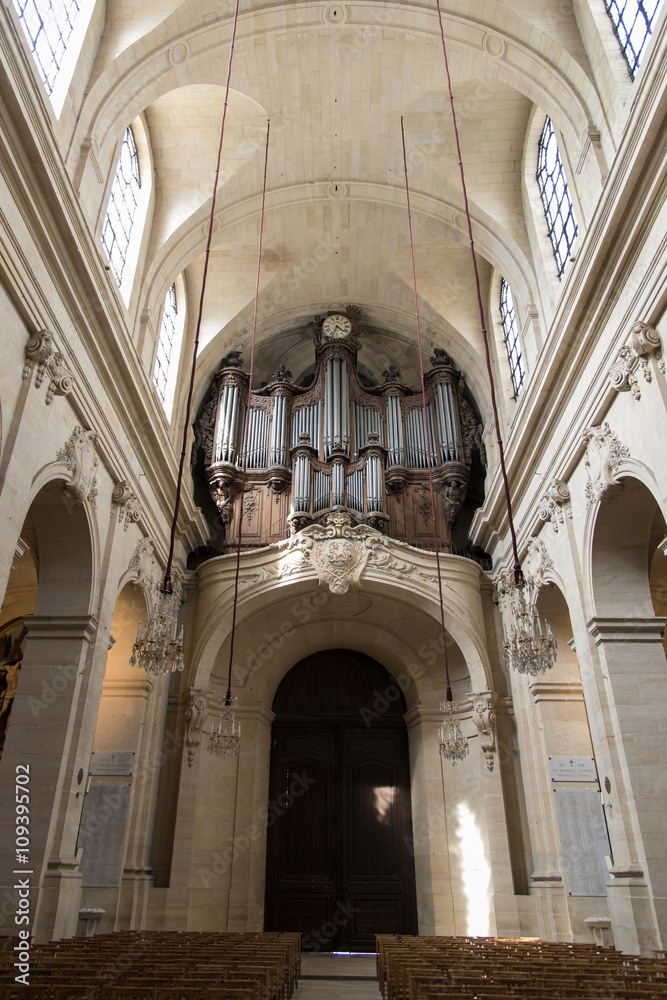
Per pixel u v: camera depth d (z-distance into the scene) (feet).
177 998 15.46
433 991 16.61
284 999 27.37
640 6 35.06
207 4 40.98
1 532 26.71
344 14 43.24
